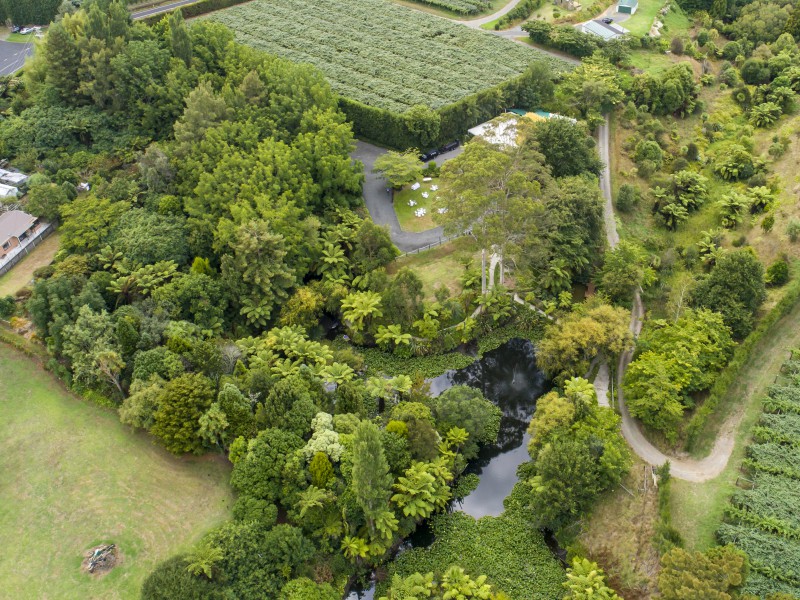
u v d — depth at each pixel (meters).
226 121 105.62
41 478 70.62
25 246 95.38
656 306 95.06
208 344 75.50
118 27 115.44
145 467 71.81
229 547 60.78
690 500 68.75
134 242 90.00
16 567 63.31
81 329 77.75
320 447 67.50
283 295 91.06
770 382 79.56
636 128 128.25
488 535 69.31
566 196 98.31
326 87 117.50
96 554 63.34
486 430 80.62
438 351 90.50
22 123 109.44
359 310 89.62
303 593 59.72
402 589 62.09
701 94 139.00
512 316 94.75
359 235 97.38
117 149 109.06
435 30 157.62
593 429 71.69
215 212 96.12
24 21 151.50
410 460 70.31
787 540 64.06
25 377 80.50
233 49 122.81
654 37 152.62
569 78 133.12
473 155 88.50
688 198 110.19
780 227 100.19
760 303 86.44
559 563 66.81
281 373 78.56
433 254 102.94
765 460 71.38
